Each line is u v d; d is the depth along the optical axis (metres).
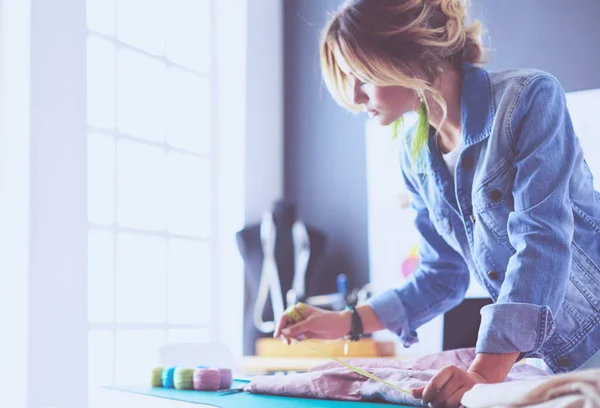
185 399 1.17
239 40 3.72
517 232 1.17
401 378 1.11
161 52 3.36
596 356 1.30
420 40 1.24
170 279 3.32
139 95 3.23
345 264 3.61
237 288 3.60
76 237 2.70
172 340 3.28
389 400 1.06
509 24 3.14
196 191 3.54
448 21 1.28
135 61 3.22
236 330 3.58
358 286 3.55
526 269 1.11
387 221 3.45
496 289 1.34
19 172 2.58
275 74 3.91
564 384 0.73
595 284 1.31
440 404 0.94
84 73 2.79
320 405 1.05
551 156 1.19
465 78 1.30
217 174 3.68
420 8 1.26
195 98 3.58
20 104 2.60
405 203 3.40
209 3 3.68
